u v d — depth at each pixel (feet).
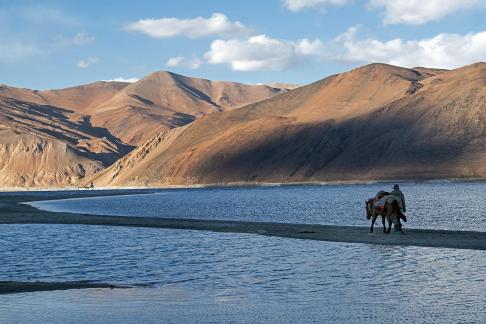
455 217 169.89
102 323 48.85
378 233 114.01
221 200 330.75
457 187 460.96
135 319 50.24
